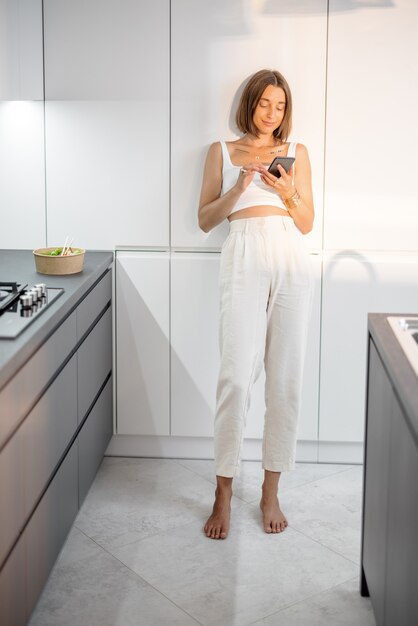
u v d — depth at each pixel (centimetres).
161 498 325
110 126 338
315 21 327
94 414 313
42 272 297
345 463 361
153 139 338
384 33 327
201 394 357
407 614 177
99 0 329
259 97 316
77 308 275
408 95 331
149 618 246
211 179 324
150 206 344
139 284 349
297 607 253
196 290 348
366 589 257
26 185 345
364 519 251
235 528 301
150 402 358
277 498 305
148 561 278
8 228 348
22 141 342
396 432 193
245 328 296
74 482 277
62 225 347
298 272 298
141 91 335
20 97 323
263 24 328
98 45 332
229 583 266
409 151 335
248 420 357
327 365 351
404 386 175
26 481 214
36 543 227
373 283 343
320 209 339
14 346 201
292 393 304
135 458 363
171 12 329
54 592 259
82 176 343
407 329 223
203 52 331
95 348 313
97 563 276
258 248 297
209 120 335
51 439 241
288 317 299
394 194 338
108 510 314
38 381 224
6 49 302
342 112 332
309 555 283
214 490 333
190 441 363
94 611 249
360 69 329
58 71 335
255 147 325
